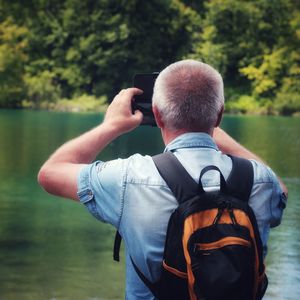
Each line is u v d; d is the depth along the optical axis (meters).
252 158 1.73
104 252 6.58
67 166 1.58
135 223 1.50
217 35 45.78
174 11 46.44
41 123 28.33
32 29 47.44
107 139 1.65
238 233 1.43
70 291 5.24
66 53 46.69
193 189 1.49
